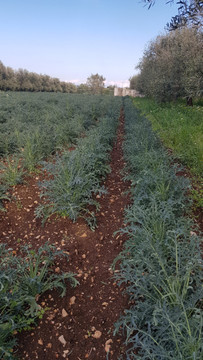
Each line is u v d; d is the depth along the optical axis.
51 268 3.02
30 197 4.51
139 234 2.94
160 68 16.89
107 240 3.55
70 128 8.35
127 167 5.79
